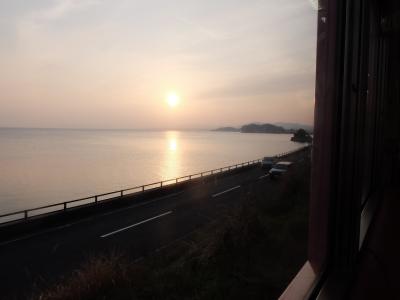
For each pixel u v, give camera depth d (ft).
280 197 33.53
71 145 410.72
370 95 14.55
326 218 7.79
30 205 105.60
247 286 15.51
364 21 7.84
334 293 6.88
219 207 48.01
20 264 28.43
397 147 22.04
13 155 250.98
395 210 16.21
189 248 26.84
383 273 8.66
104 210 49.57
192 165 210.79
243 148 373.20
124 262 21.29
